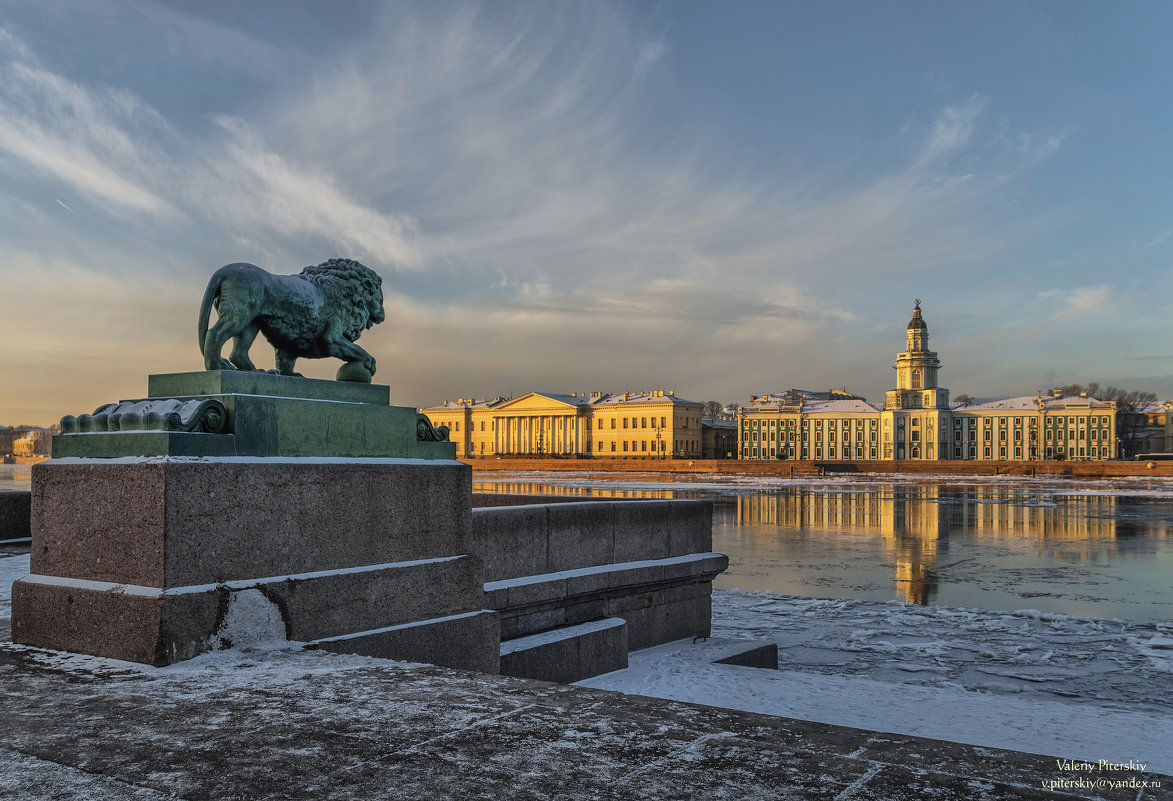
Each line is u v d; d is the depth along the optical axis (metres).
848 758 2.69
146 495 4.12
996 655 10.86
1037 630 12.41
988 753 2.76
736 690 6.93
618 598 7.93
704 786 2.46
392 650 4.94
